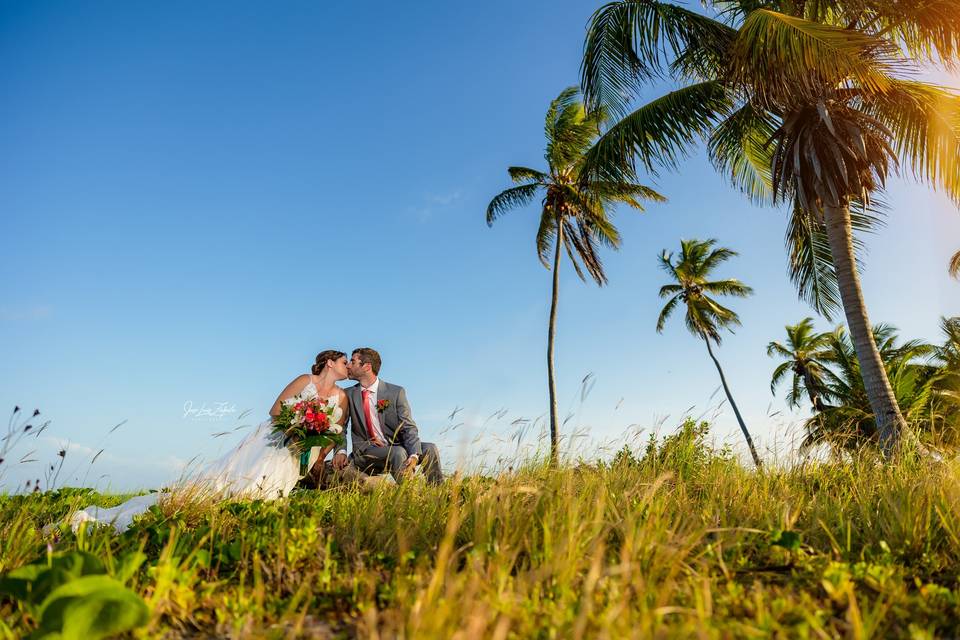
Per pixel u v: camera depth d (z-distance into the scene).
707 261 26.06
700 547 2.62
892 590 2.00
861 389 18.02
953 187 8.68
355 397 5.48
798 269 11.70
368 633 1.67
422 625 1.54
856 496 3.69
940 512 2.94
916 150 8.92
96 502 5.16
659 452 5.05
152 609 1.81
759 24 8.10
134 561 1.93
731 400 25.66
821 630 1.57
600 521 2.42
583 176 10.96
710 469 4.59
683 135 10.25
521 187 18.53
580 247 19.06
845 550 2.66
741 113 10.60
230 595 2.12
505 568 2.09
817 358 26.92
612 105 9.96
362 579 2.21
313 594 2.12
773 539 2.50
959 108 8.53
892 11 8.79
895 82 9.06
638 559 2.21
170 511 3.72
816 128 9.05
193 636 1.76
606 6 9.58
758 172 12.48
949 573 2.40
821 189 9.07
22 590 1.74
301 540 2.55
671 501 3.42
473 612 1.61
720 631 1.56
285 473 5.05
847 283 9.16
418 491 3.85
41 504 4.14
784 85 8.30
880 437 8.50
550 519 2.52
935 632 1.73
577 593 1.92
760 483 4.13
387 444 5.41
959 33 8.41
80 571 1.76
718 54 9.51
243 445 5.07
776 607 1.81
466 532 2.78
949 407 14.33
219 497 4.18
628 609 1.66
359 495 3.94
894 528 2.84
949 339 20.12
